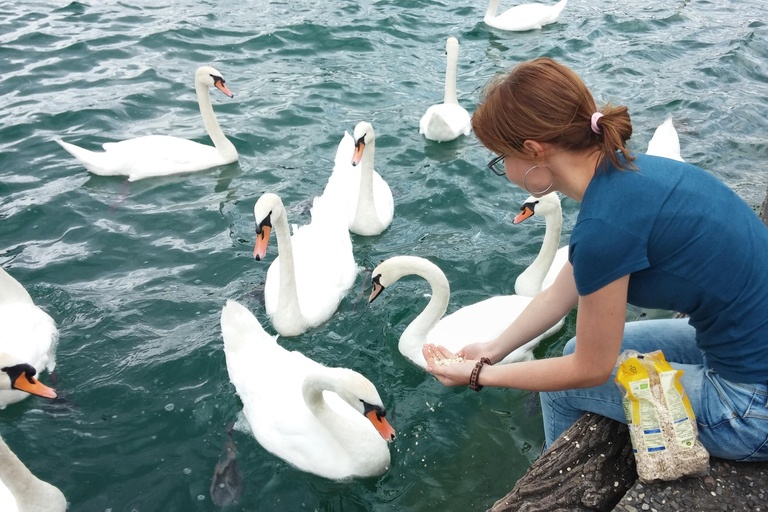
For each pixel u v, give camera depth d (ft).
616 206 8.18
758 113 35.12
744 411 9.42
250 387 17.15
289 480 16.06
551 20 48.19
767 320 8.80
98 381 18.57
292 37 42.96
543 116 8.18
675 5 53.83
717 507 9.84
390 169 30.27
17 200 26.58
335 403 17.07
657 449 9.83
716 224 8.35
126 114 33.32
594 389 11.23
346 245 24.14
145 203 27.22
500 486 15.75
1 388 16.44
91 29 41.98
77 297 21.70
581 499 10.68
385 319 21.86
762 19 50.29
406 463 16.51
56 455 16.38
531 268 21.95
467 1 52.75
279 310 20.88
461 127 32.78
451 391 18.81
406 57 41.75
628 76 39.58
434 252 24.62
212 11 46.29
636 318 21.06
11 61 37.27
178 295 22.16
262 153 31.14
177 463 16.33
